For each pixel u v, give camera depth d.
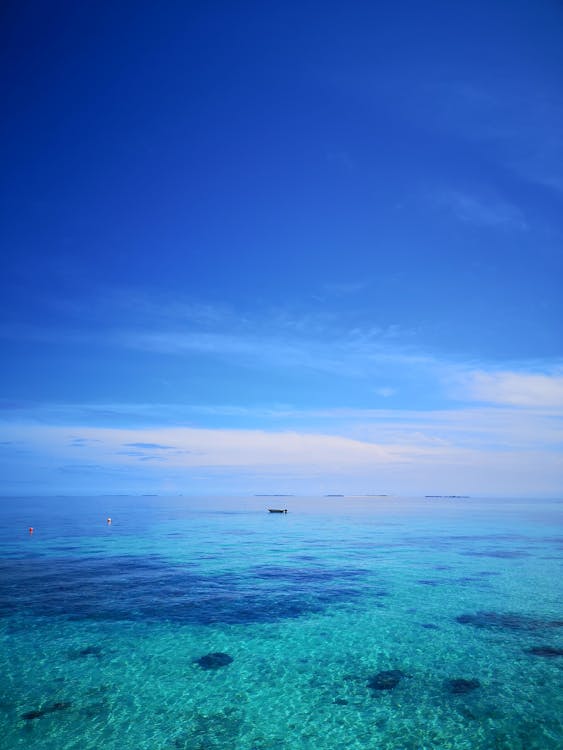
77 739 9.58
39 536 43.91
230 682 12.15
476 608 18.47
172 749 9.29
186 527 55.00
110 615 17.27
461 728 10.03
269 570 26.42
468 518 74.12
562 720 10.30
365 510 106.12
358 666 13.11
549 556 31.58
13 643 14.53
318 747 9.41
